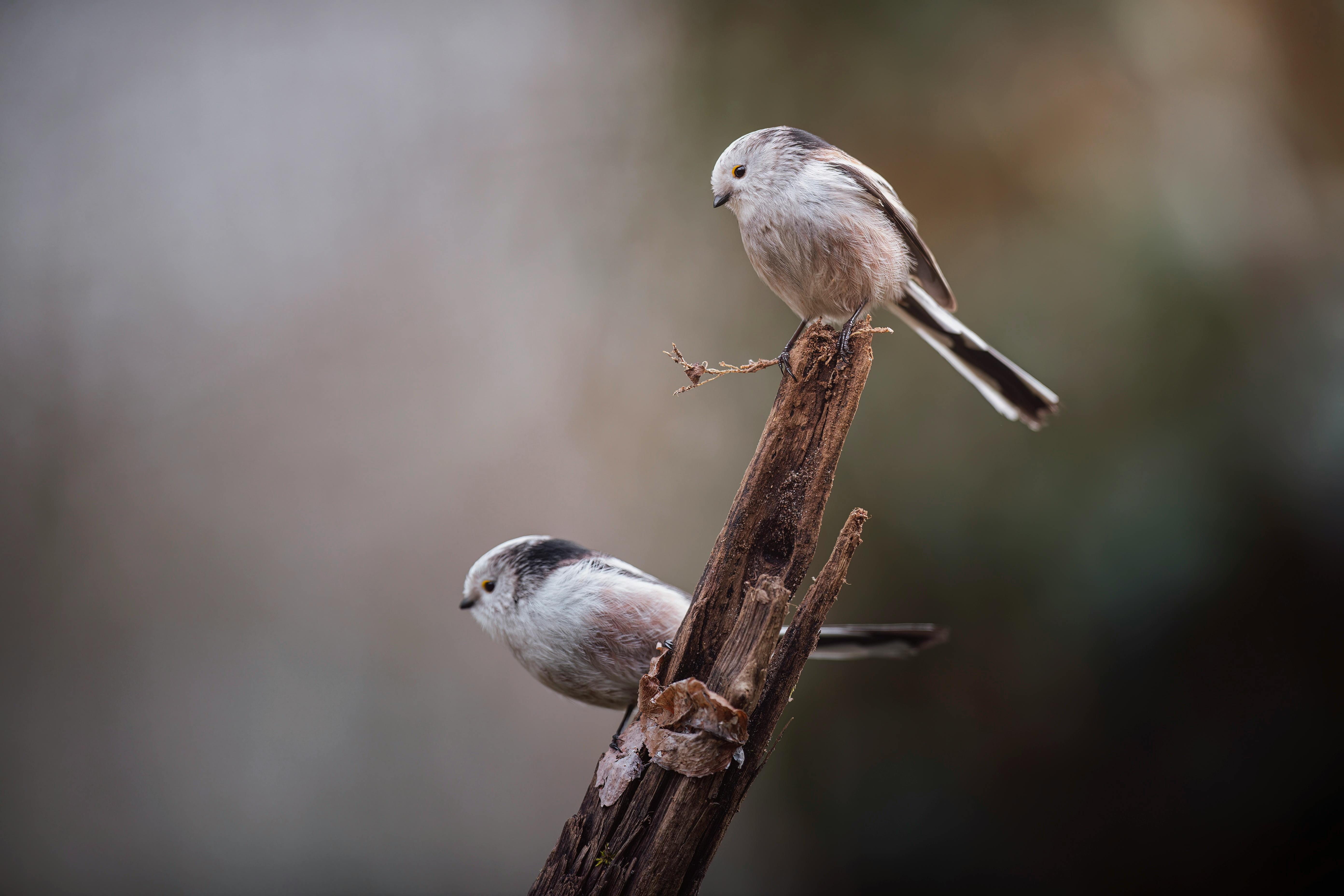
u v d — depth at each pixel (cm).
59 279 1326
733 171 613
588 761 1247
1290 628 805
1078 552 842
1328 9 923
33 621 1255
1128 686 838
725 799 392
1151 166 900
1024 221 934
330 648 1283
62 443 1294
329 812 1227
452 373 1285
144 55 1370
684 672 405
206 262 1356
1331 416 815
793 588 413
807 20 1036
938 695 906
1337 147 923
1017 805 888
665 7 1158
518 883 1173
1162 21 934
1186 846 834
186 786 1228
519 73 1297
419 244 1313
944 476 896
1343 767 786
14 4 1344
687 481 1066
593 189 1180
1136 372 853
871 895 927
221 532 1308
